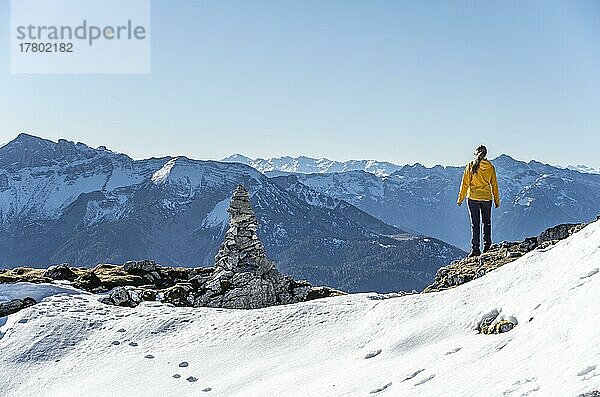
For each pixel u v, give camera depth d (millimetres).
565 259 22969
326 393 21016
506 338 19672
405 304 27891
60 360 30719
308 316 30859
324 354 26281
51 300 37969
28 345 32219
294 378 24078
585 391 13305
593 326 16297
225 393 24844
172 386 26469
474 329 23062
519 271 24969
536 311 20266
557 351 16531
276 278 42281
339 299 34500
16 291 40625
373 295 35812
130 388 26891
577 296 18953
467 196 38750
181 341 30844
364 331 27281
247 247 41469
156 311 35125
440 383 18047
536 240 37438
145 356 29672
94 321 34469
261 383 24750
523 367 16578
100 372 28844
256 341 29328
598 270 20000
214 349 29328
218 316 33062
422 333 24359
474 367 18312
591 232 23359
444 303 26328
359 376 21797
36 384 28766
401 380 19750
